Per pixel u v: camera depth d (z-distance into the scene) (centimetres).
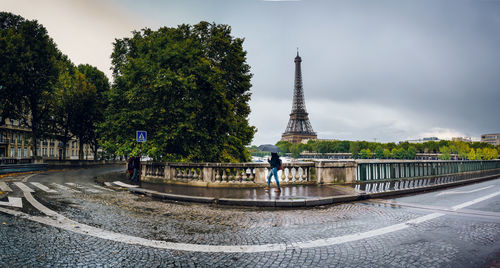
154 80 1605
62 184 1443
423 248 484
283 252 466
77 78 3594
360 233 577
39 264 404
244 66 2712
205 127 2027
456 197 1062
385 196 1087
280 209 854
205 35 2519
